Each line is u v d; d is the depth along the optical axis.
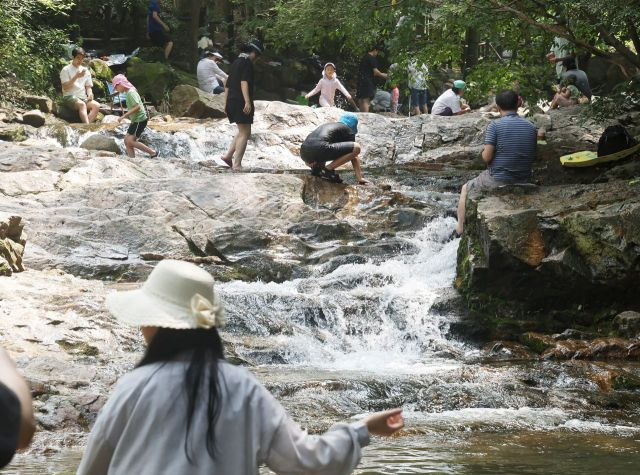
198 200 13.41
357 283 11.61
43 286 10.33
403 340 10.28
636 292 10.41
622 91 14.35
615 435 6.61
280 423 2.62
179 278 2.67
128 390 2.58
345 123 14.62
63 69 20.55
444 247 12.38
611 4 12.40
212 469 2.53
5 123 18.25
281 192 13.78
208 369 2.59
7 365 2.12
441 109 21.89
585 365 8.88
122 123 19.64
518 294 10.67
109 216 12.83
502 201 11.12
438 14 15.15
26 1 20.80
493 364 9.24
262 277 11.98
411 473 5.28
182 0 28.89
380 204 14.05
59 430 6.50
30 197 13.37
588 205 10.82
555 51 19.84
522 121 11.81
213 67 23.62
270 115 20.09
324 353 9.56
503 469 5.43
